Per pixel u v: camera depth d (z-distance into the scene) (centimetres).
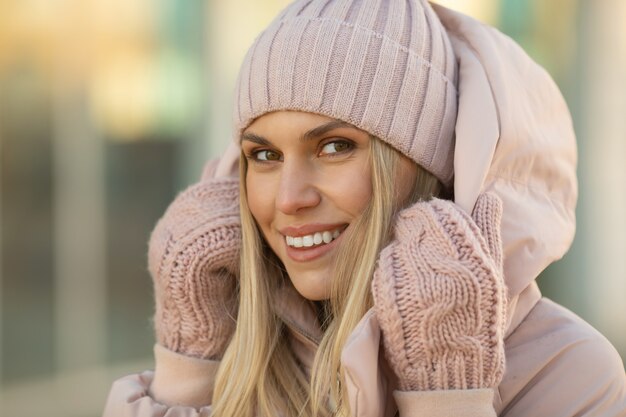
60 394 383
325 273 160
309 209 156
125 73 387
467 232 141
